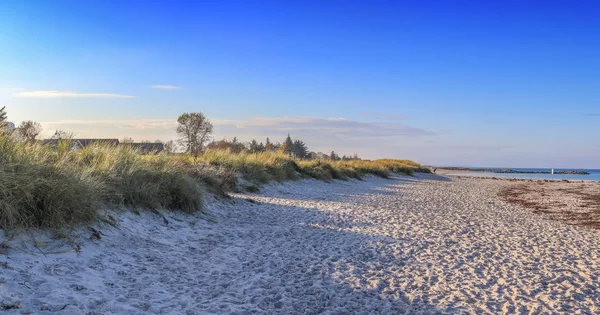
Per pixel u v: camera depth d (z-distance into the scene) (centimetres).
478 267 727
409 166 5762
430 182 3941
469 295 579
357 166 3572
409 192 2461
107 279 523
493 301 557
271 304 513
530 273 699
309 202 1568
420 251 834
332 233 992
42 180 586
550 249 899
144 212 860
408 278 650
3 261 462
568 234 1103
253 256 748
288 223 1112
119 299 466
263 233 962
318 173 2453
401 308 518
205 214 1062
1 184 527
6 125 758
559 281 661
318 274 648
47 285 448
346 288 588
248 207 1288
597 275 701
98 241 631
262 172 1858
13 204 539
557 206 1888
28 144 716
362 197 1938
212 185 1280
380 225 1134
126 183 864
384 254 798
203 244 816
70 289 458
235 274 633
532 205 1931
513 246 917
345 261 734
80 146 1002
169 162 1120
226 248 798
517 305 545
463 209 1642
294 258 741
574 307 545
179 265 652
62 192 605
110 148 1009
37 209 573
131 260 623
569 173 10806
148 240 742
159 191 946
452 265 733
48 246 547
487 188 3328
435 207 1672
